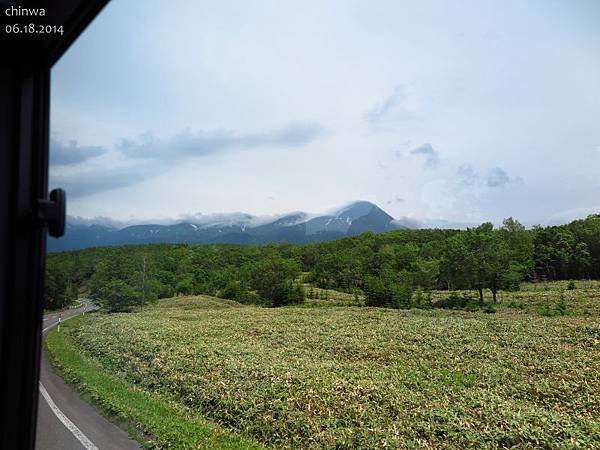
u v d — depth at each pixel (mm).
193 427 8422
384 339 22984
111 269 31609
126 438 7445
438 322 30219
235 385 11930
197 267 62844
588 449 7805
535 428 8625
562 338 21453
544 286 48250
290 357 17531
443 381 13859
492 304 42469
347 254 69062
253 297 55094
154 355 16703
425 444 8102
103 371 14297
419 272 55156
